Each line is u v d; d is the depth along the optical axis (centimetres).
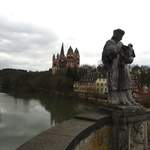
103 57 798
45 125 6166
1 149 3972
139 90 8912
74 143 476
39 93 17012
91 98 11912
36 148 413
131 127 772
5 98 13262
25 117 7362
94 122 620
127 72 811
